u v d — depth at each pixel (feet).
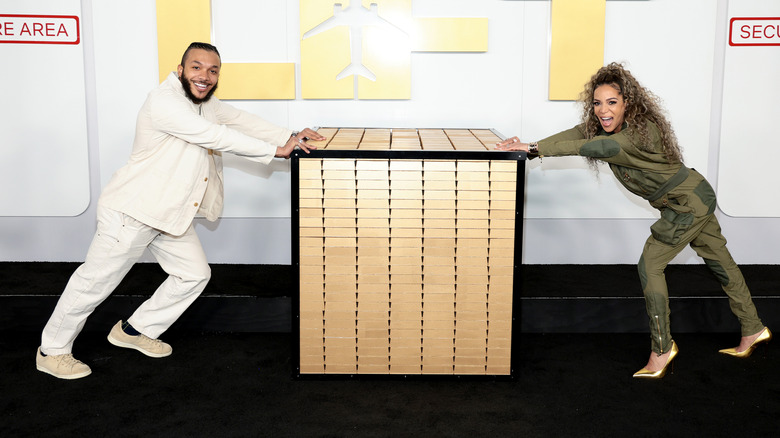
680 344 13.67
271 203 15.84
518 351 12.11
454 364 12.17
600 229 15.92
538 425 10.64
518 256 11.82
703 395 11.64
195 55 11.56
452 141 12.67
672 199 11.84
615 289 14.35
